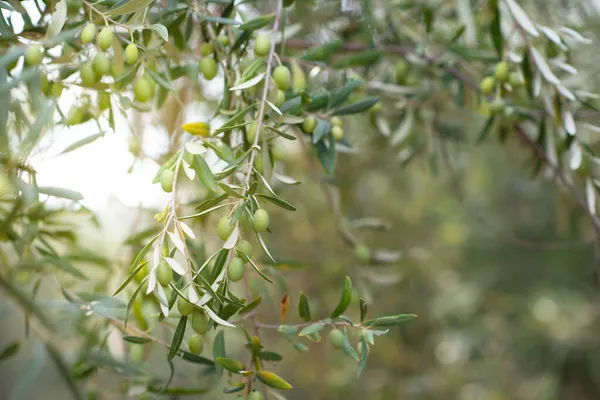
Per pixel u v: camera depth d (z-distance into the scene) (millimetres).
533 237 2730
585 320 2572
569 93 1209
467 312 2531
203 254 1170
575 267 2656
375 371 2184
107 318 1160
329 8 1414
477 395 2439
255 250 1301
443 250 2654
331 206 1429
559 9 1593
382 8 1407
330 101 1134
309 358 2023
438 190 2414
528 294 2777
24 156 1016
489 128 1348
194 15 1131
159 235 976
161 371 1789
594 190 1273
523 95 1406
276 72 1067
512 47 1328
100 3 1038
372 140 1758
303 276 1786
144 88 1074
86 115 1097
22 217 1157
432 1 1394
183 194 1306
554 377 2533
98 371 1263
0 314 1370
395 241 2277
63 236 1197
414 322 2508
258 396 1028
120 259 1276
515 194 2693
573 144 1243
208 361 1067
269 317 1700
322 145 1142
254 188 989
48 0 1051
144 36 1109
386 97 1452
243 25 1073
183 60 1195
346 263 1532
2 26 1054
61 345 1275
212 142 1080
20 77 974
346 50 1385
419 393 2170
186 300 961
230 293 990
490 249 2764
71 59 1034
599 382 2555
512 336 2590
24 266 1157
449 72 1379
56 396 2801
